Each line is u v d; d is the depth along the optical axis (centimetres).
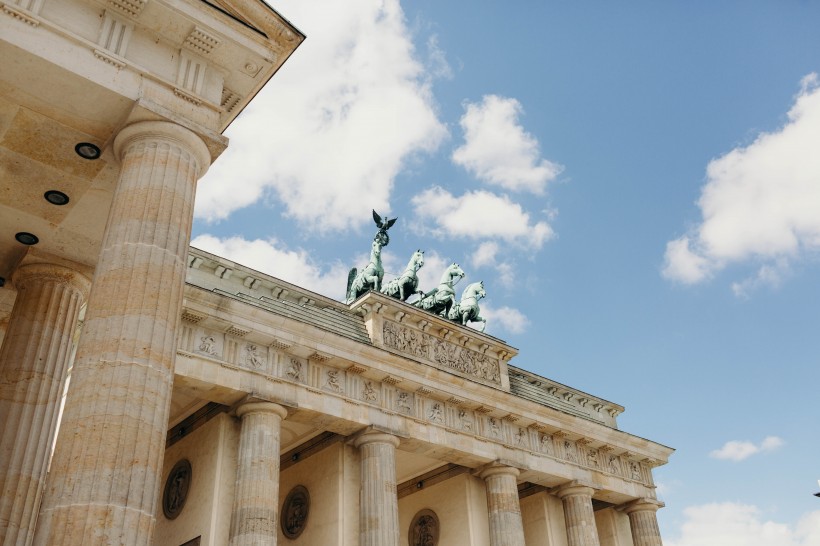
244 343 5491
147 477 2322
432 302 7706
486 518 6950
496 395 6888
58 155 3083
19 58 2655
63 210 3366
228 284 5912
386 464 5875
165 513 5728
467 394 6675
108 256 2639
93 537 2136
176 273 2700
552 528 7550
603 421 8569
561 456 7431
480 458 6650
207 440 5588
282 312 5888
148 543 2250
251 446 5222
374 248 7462
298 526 6319
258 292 6078
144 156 2827
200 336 5272
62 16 2797
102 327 2491
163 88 2950
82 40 2780
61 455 2283
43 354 3375
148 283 2592
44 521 2177
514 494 6744
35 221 3412
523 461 6956
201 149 2992
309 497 6322
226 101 3281
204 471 5459
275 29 3203
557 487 7519
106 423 2316
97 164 3122
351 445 6200
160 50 3031
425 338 6825
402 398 6300
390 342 6494
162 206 2752
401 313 6650
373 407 6022
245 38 3114
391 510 5731
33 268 3534
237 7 3142
